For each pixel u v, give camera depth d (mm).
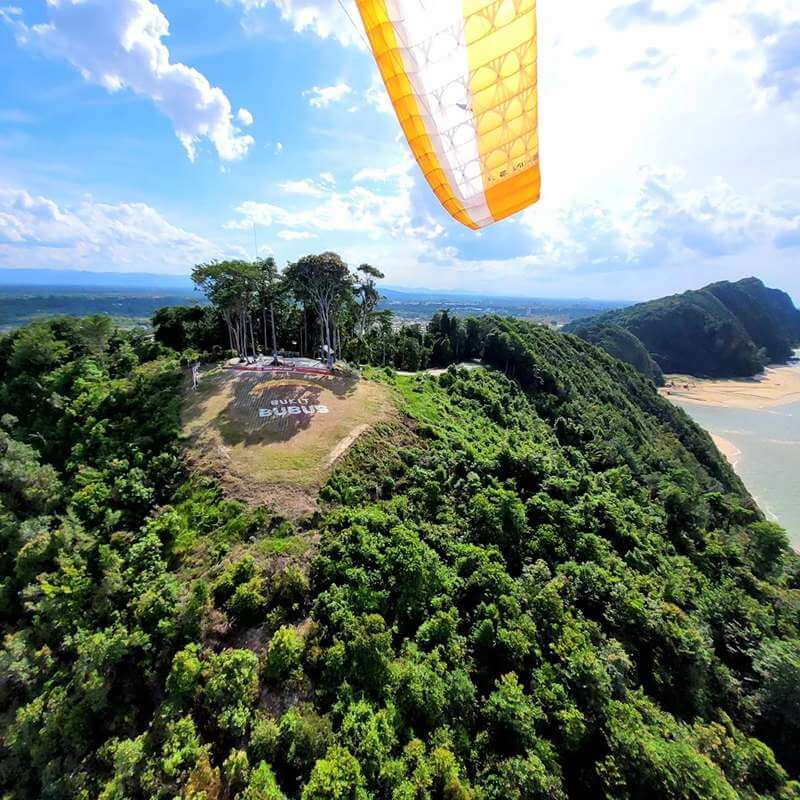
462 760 17938
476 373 65188
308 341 75750
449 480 34062
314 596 22562
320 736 16969
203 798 15273
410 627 22562
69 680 20203
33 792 18219
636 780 18844
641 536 37375
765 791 21094
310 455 32562
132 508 28766
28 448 35656
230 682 17922
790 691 25500
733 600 32688
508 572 28266
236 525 25984
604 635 25453
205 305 71500
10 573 26906
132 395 41500
